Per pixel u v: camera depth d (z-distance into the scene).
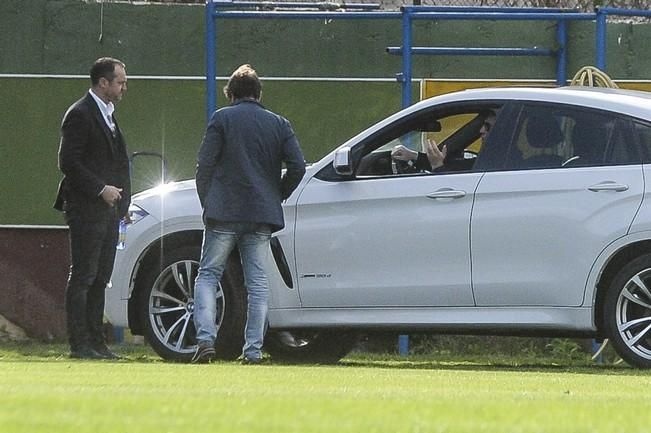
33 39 52.00
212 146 35.22
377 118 51.34
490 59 51.38
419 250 36.16
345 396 20.27
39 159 51.97
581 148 35.19
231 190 35.22
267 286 35.84
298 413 16.45
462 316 35.94
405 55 47.66
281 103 51.59
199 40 51.75
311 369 31.42
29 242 51.91
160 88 51.84
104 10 51.88
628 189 34.31
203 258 35.75
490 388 24.36
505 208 35.34
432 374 30.09
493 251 35.44
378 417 15.99
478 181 35.75
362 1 54.38
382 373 30.00
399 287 36.34
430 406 17.95
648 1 53.12
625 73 51.47
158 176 51.84
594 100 35.44
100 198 38.06
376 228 36.56
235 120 35.31
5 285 51.72
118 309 39.06
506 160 35.75
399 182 36.53
